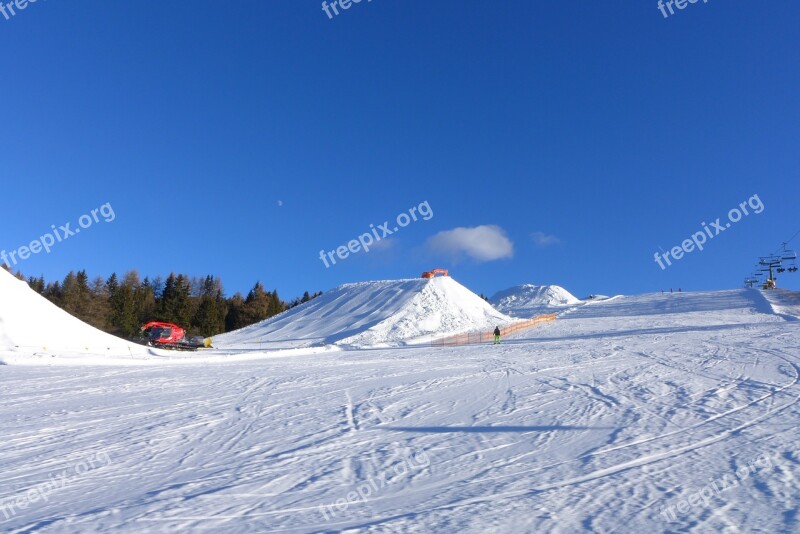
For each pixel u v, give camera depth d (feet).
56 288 275.39
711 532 18.79
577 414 39.96
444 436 34.78
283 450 31.94
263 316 297.94
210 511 21.99
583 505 21.65
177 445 33.35
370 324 174.70
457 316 179.42
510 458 29.04
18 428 38.40
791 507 20.80
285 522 20.72
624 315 176.14
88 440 34.78
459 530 19.43
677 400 43.32
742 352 73.87
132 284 315.17
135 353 107.76
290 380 64.90
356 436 35.35
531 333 144.15
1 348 92.07
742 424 34.50
